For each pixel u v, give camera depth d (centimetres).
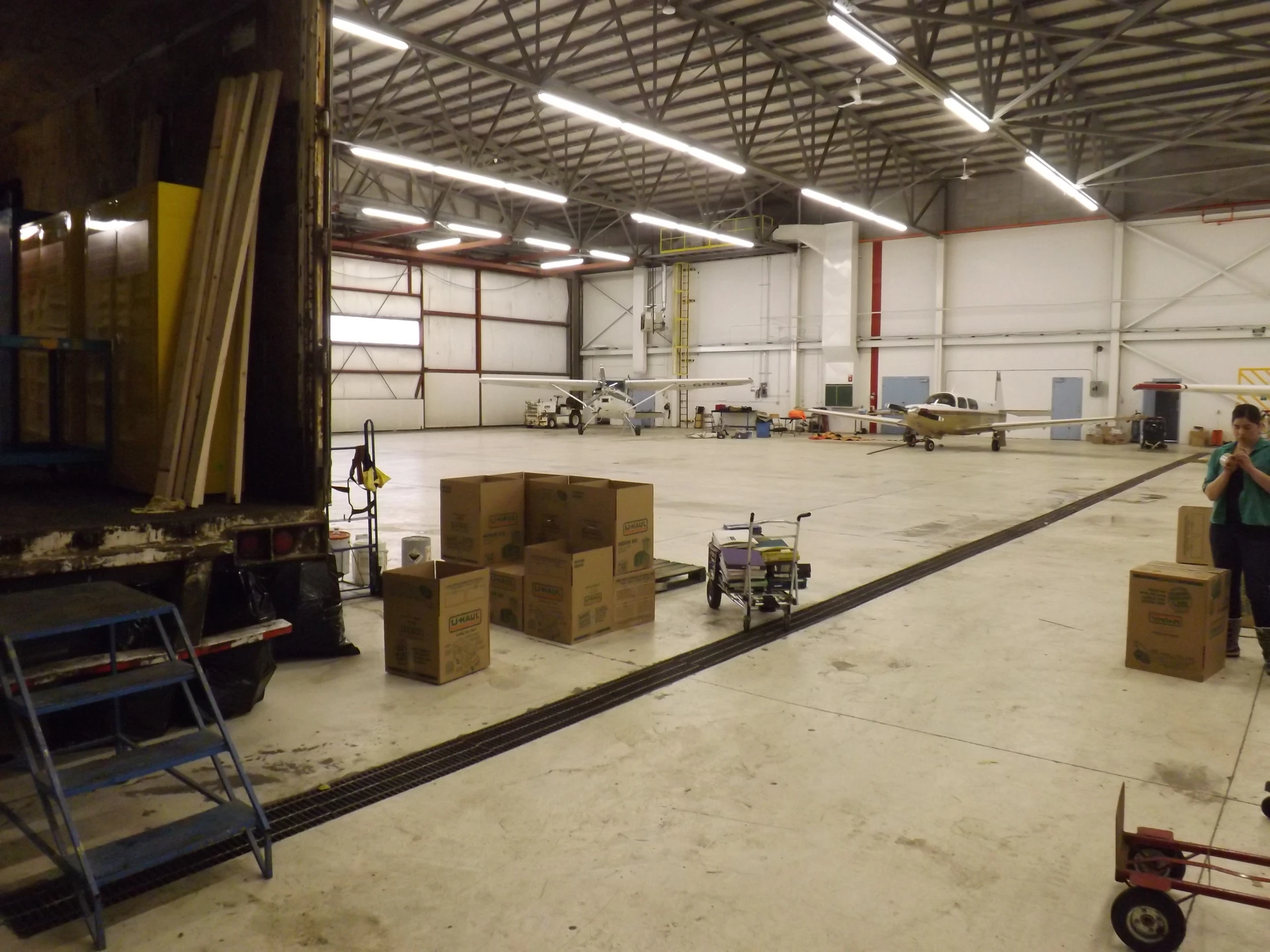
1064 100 1399
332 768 277
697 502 909
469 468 1264
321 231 311
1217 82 1334
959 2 1041
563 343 2811
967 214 2041
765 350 2414
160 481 303
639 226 2530
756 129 1262
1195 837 235
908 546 672
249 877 213
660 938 188
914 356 2144
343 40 1198
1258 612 380
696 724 316
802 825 240
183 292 320
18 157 526
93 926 184
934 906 201
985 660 396
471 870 216
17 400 453
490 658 385
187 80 367
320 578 389
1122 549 662
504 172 1900
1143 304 1841
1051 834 236
